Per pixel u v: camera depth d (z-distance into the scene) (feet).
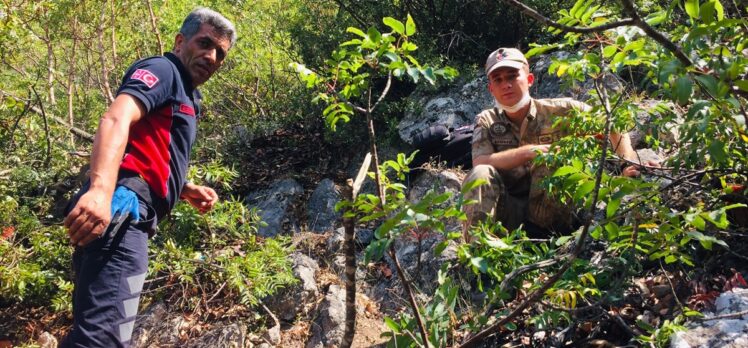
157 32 22.79
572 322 9.71
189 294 13.97
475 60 20.77
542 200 12.32
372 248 7.35
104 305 9.01
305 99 21.91
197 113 10.82
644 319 9.61
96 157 8.61
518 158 12.38
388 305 13.47
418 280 13.37
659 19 7.47
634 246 8.39
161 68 9.64
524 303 8.10
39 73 21.34
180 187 10.22
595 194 7.38
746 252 10.11
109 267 9.11
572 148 10.06
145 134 9.57
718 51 7.00
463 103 19.02
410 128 18.97
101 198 8.41
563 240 9.89
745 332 8.33
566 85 9.48
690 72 6.88
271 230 17.44
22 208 16.31
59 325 14.35
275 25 25.45
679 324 8.97
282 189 18.79
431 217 7.43
